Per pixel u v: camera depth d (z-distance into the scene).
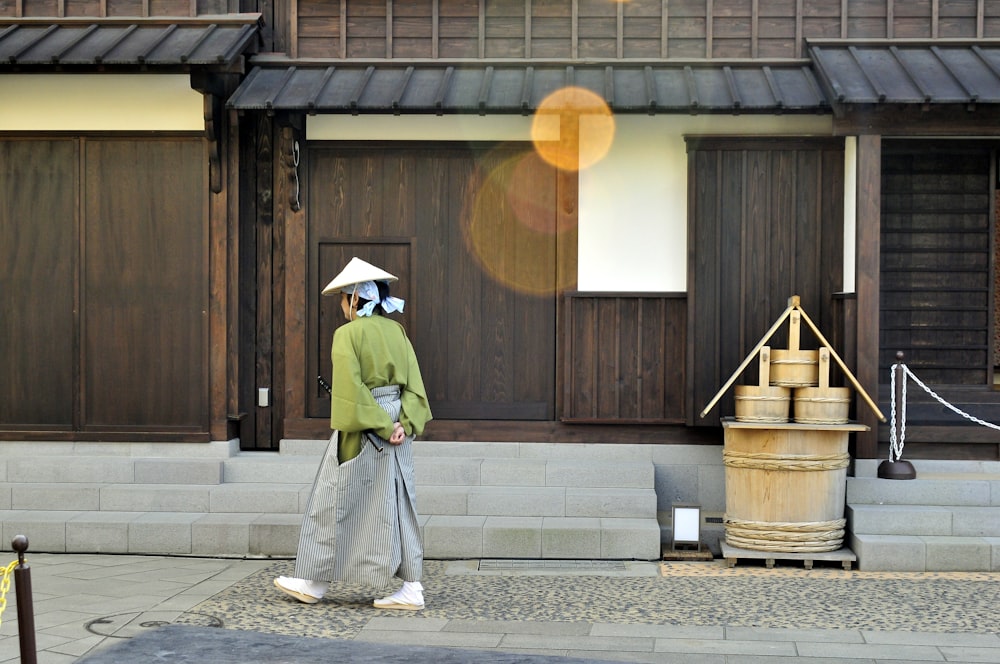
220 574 7.65
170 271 9.09
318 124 9.27
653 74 8.92
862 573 7.74
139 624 6.20
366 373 6.61
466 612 6.62
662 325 9.11
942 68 8.55
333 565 6.57
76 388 9.10
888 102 8.05
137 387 9.12
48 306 9.12
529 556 8.10
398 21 9.33
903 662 5.58
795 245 9.02
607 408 9.14
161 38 8.73
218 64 8.32
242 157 9.33
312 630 6.15
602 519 8.40
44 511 8.70
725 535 8.31
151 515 8.56
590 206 9.18
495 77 8.95
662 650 5.78
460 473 8.85
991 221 9.56
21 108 9.08
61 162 9.09
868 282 8.52
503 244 9.22
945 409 9.10
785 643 5.92
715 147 9.05
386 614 6.55
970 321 9.59
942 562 7.77
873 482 8.38
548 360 9.23
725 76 8.81
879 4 9.11
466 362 9.25
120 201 9.08
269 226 9.39
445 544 8.12
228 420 9.14
